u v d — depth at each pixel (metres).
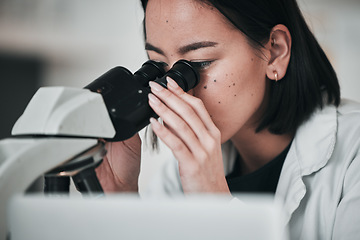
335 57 2.89
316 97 1.23
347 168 1.12
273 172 1.28
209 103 1.03
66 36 3.13
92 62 3.19
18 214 0.48
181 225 0.44
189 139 0.90
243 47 1.04
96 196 0.71
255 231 0.43
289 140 1.27
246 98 1.07
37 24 3.10
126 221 0.45
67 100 0.69
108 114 0.74
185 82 0.96
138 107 0.84
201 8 0.99
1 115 2.92
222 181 0.96
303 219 1.13
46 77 3.14
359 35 2.87
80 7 3.11
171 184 1.49
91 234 0.46
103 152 0.74
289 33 1.16
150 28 1.04
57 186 0.70
